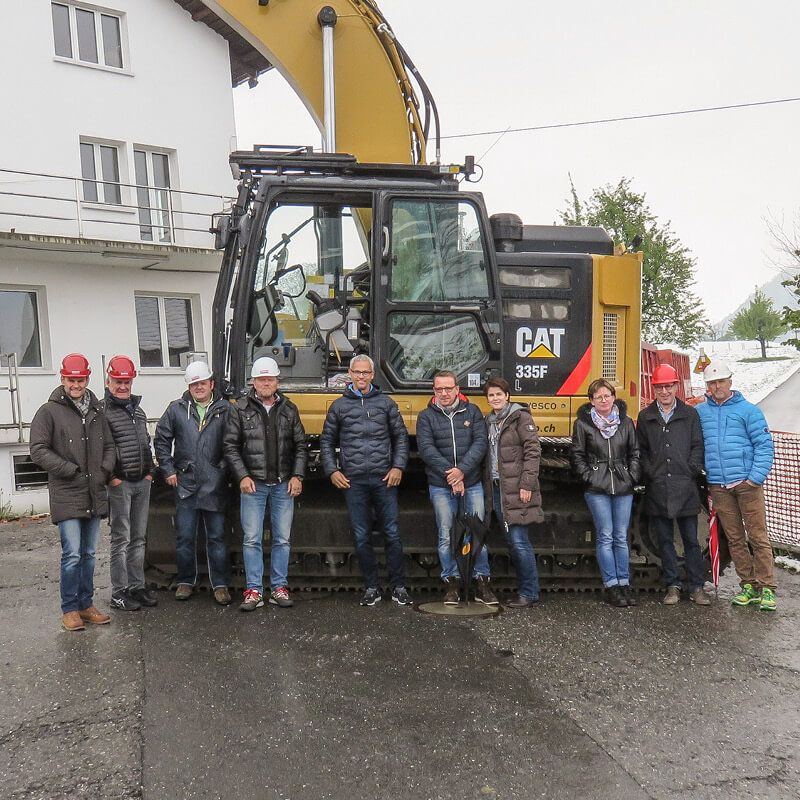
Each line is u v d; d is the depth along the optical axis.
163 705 4.90
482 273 7.27
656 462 7.09
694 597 7.14
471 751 4.30
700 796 3.86
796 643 6.05
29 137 14.06
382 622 6.50
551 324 7.70
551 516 7.40
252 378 6.92
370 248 7.21
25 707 4.92
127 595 6.96
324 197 7.14
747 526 7.05
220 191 16.44
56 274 14.32
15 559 9.39
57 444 6.30
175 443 7.22
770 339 53.91
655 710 4.82
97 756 4.28
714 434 7.15
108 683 5.26
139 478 6.89
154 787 3.96
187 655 5.75
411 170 7.29
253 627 6.38
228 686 5.18
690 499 7.06
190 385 7.13
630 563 7.44
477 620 6.56
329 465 6.90
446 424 6.96
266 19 8.45
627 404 7.95
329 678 5.30
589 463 7.09
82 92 14.68
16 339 14.08
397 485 7.48
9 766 4.20
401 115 8.71
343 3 8.55
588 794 3.88
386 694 5.04
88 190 15.02
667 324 23.14
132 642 6.05
